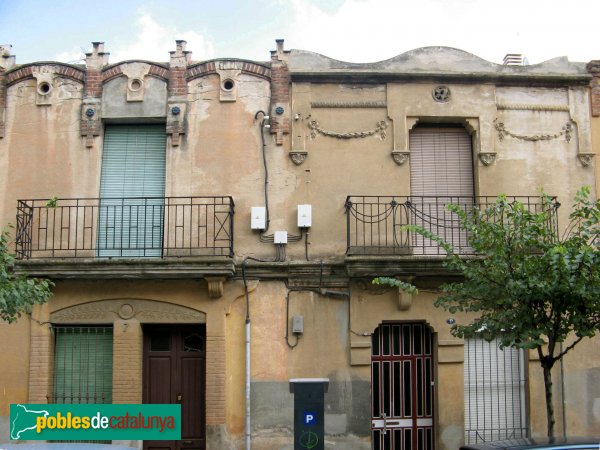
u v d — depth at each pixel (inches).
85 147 528.1
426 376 516.1
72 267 488.1
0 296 358.0
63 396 510.0
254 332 505.7
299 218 511.2
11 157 528.4
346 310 509.7
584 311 379.2
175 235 514.6
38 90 533.6
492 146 531.2
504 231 390.9
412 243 521.0
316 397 370.3
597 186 534.3
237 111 531.2
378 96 534.9
